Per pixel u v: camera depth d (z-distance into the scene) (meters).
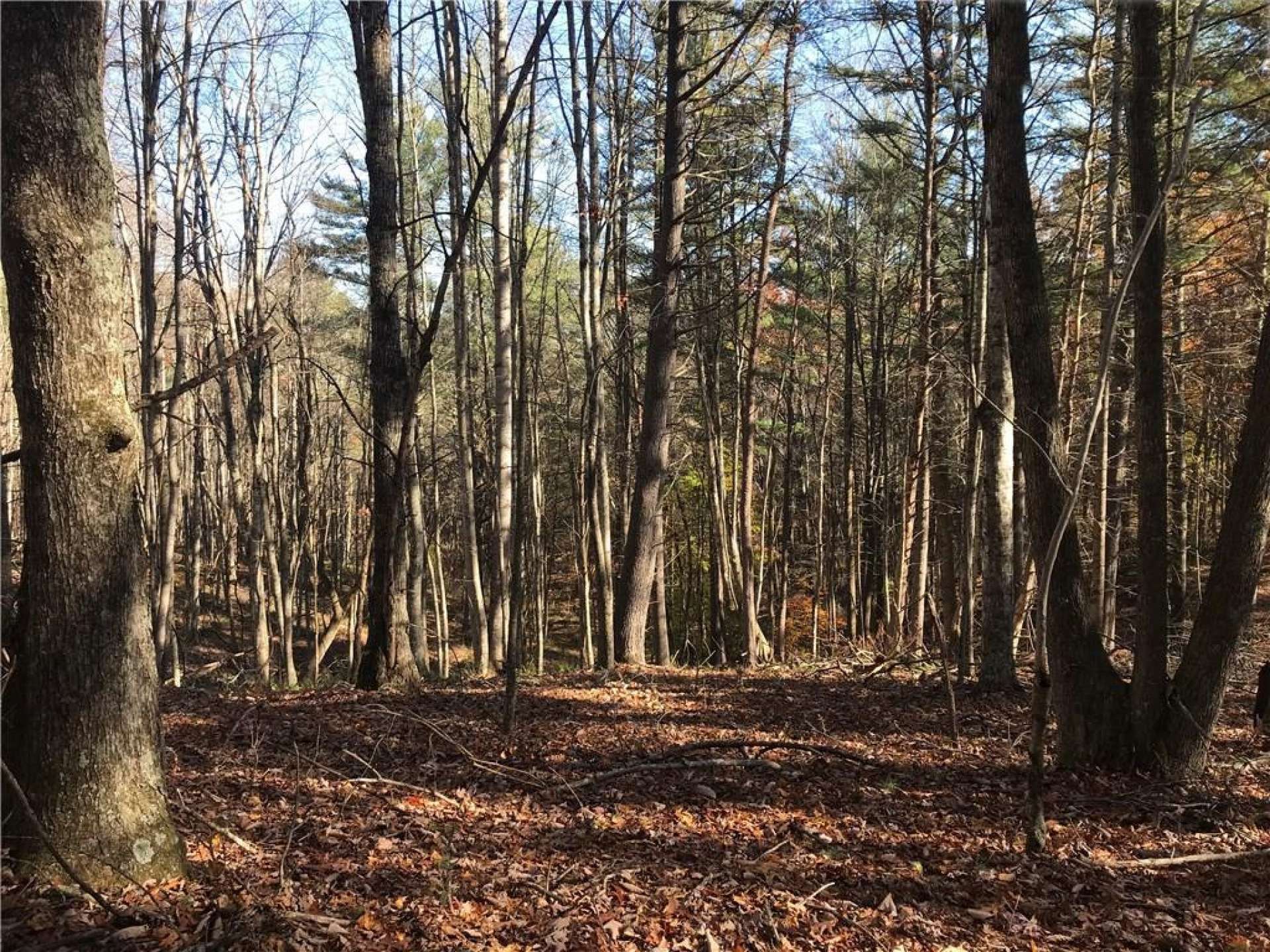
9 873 3.78
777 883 4.88
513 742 7.40
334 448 23.36
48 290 3.74
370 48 9.53
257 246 15.50
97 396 3.84
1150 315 6.89
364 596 16.28
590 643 16.70
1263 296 14.12
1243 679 12.34
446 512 27.81
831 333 24.27
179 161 13.04
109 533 3.89
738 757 7.49
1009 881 5.10
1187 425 19.70
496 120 12.48
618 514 21.47
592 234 14.39
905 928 4.47
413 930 3.96
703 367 19.38
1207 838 5.84
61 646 3.84
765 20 12.68
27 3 3.64
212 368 4.27
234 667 18.92
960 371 6.49
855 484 26.45
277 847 4.75
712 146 16.45
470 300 21.61
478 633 14.81
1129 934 4.56
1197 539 20.95
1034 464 7.05
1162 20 9.21
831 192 20.89
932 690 10.59
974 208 11.95
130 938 3.51
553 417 22.44
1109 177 13.00
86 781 3.85
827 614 26.61
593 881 4.67
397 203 9.83
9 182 3.71
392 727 7.60
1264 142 11.20
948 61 12.66
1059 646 7.25
